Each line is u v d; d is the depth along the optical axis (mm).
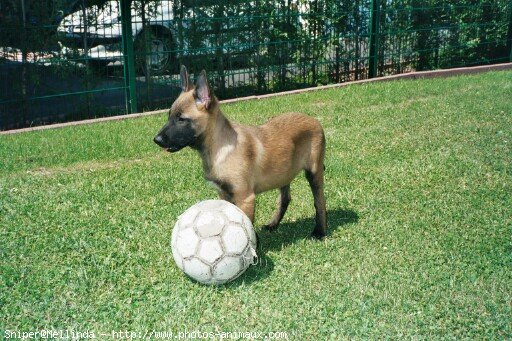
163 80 4570
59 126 3943
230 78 4883
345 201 2621
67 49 4195
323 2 5086
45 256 2191
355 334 1787
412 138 3432
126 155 3254
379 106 4301
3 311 1908
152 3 4391
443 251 2188
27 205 2588
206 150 2109
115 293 1984
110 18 4262
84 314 1894
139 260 2156
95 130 3748
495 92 4602
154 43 4477
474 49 6016
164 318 1872
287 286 1998
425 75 5531
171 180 2840
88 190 2748
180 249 1976
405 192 2684
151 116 4176
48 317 1889
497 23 6000
